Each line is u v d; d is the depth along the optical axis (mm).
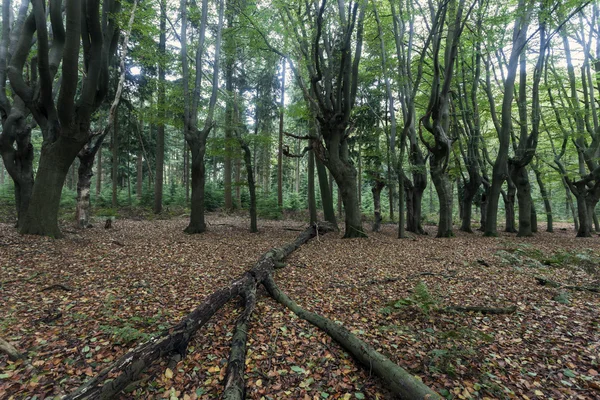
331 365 3377
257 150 28609
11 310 4246
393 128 13859
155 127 24656
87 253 7504
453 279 6555
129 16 10242
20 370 3035
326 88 12086
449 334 3910
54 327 3857
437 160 13945
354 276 6785
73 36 7418
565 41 14836
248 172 13891
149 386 2943
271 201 21469
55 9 8586
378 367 3154
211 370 3205
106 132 12125
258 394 2902
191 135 12703
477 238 14328
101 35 8141
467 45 13602
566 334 4121
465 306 4957
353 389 3029
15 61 8617
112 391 2605
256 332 3953
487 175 19406
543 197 18375
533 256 9062
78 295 4930
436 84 12070
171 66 13289
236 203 23688
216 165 30906
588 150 15219
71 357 3273
